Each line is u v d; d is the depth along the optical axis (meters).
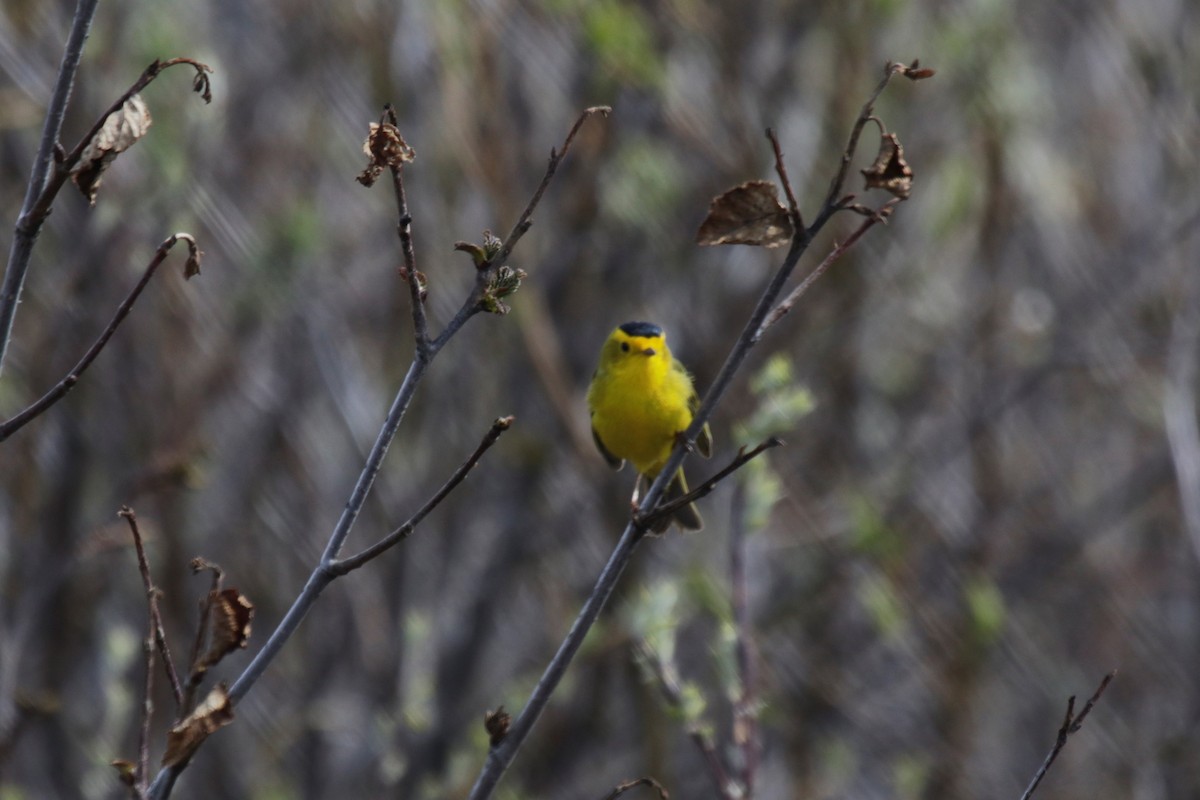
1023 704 18.39
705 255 14.45
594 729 13.88
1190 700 18.84
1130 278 17.88
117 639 11.12
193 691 5.00
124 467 12.77
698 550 14.55
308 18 14.37
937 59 15.09
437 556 14.25
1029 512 18.17
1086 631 19.41
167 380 13.01
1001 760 18.08
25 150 13.17
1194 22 18.52
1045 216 17.97
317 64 14.27
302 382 14.45
